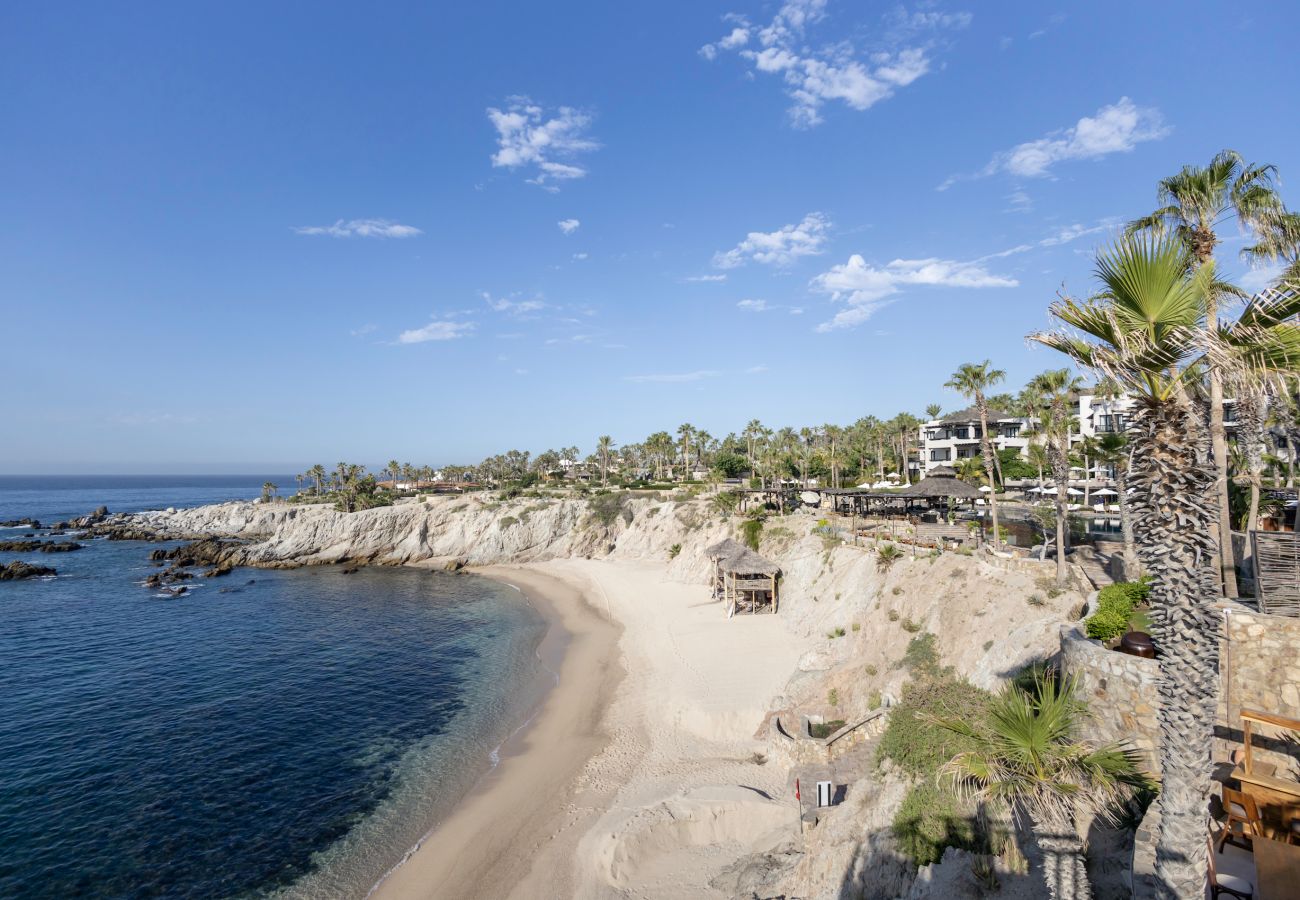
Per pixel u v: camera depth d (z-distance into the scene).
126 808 27.02
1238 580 20.64
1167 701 8.74
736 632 44.84
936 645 27.50
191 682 42.66
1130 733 13.88
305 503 141.00
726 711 31.30
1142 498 8.95
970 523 42.47
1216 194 16.17
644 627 51.38
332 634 54.56
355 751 32.03
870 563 37.88
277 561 91.94
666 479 139.25
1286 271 11.47
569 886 21.33
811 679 31.50
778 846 20.97
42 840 24.88
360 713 36.91
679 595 60.53
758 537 59.03
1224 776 12.23
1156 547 8.80
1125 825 12.29
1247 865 10.68
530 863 22.75
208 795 27.97
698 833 22.66
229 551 96.88
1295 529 21.23
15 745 33.06
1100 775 10.46
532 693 39.41
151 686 41.97
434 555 95.19
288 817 26.25
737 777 26.05
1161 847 8.80
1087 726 14.55
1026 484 72.62
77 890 22.14
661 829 22.47
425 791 28.06
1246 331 7.95
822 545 46.81
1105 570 31.19
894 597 32.75
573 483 140.38
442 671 44.41
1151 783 12.63
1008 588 27.27
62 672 44.97
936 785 16.25
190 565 91.25
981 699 20.22
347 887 22.09
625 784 27.27
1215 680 8.52
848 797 20.33
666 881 20.77
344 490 121.44
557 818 25.34
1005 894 13.04
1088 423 57.34
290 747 32.56
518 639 52.16
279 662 46.84
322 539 96.50
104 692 40.91
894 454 97.00
